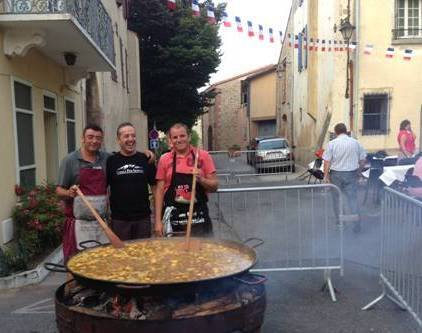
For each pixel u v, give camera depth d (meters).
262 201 6.14
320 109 20.16
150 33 27.48
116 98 18.53
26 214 7.32
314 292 5.41
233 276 3.12
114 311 3.05
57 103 10.73
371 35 16.36
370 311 4.83
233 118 47.97
